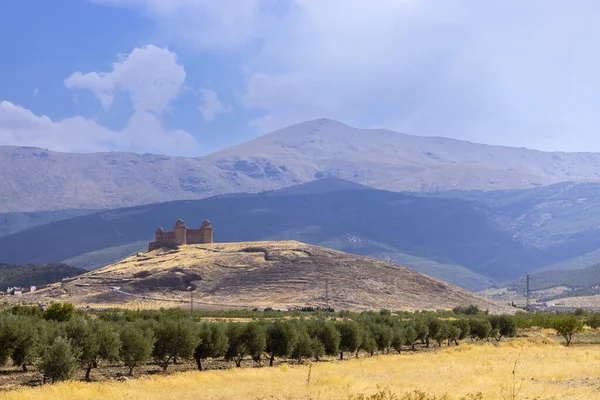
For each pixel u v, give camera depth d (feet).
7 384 180.24
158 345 216.95
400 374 189.16
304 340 252.62
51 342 188.96
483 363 220.23
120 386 166.71
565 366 199.41
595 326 508.12
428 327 365.61
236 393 149.89
